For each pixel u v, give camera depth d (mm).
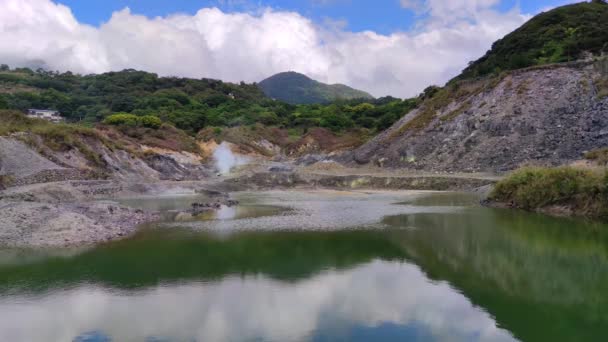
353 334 13156
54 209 28938
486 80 72000
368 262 20625
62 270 19234
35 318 14242
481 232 26938
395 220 31609
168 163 73000
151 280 18000
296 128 119125
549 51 75375
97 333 13211
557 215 32938
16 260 20688
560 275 18438
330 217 33281
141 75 165875
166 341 12711
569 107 55844
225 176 75125
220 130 104750
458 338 12906
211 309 14992
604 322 13898
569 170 34844
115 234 26297
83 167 55031
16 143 49781
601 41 69938
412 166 64250
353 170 69125
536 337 12992
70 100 132375
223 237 25906
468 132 63156
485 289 16891
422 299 15906
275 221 31641
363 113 125688
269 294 16422
